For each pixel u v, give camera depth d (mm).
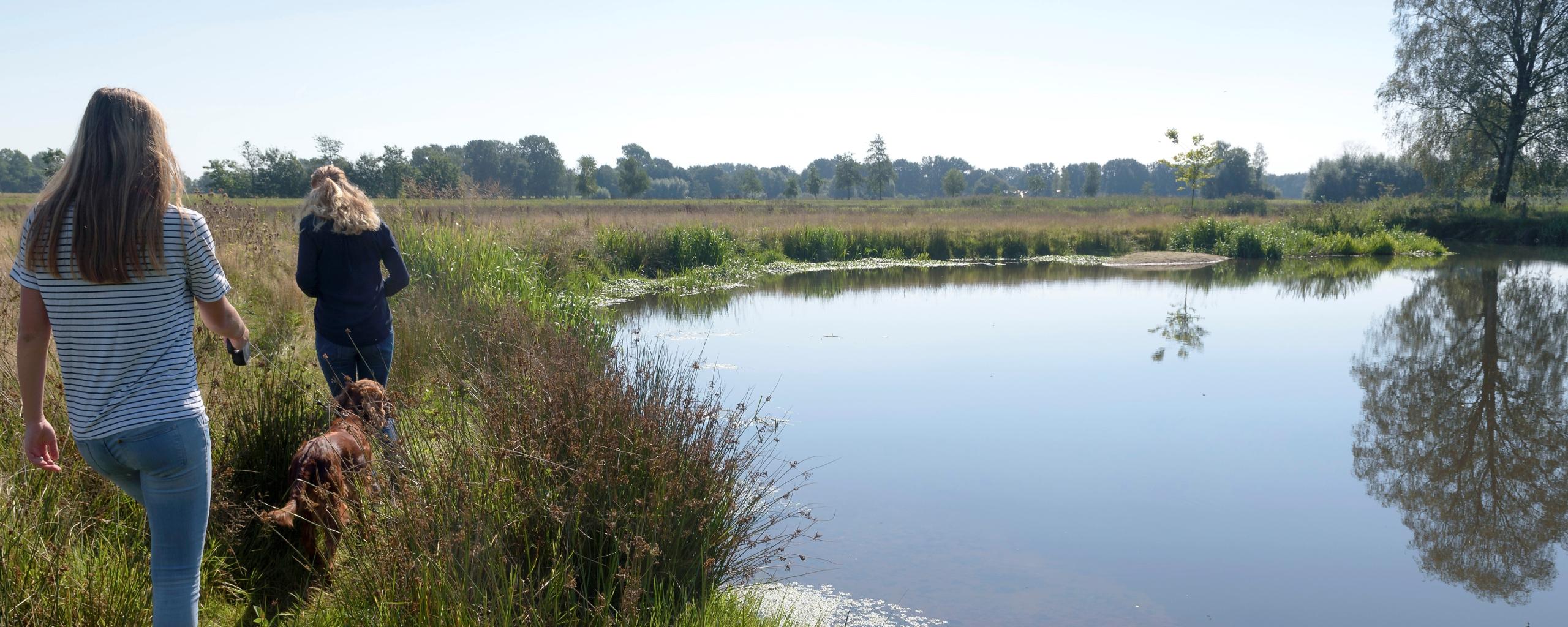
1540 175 28859
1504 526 4695
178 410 2072
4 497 2660
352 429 3191
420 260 7836
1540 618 3688
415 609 2592
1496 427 6586
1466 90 28672
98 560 2670
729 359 8727
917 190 179125
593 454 3064
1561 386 7961
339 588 2828
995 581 3904
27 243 1960
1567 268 19703
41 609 2414
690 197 150750
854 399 7207
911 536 4387
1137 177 163375
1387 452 5969
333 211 3680
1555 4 28156
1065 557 4195
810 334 10422
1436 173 30562
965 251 24016
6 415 3141
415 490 2854
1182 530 4555
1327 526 4652
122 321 2000
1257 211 43562
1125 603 3736
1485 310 12898
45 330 2025
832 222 24953
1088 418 6758
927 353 9391
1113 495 5043
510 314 6020
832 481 5164
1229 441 6156
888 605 3648
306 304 7145
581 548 2986
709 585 3250
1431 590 3941
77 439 2037
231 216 8992
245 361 2455
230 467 3232
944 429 6375
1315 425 6629
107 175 1961
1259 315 12594
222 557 2906
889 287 16234
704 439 3482
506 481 2959
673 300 13711
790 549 4168
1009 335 10648
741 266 18562
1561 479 5434
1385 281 17359
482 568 2652
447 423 3238
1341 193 76750
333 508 2883
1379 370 8703
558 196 129250
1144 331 11039
